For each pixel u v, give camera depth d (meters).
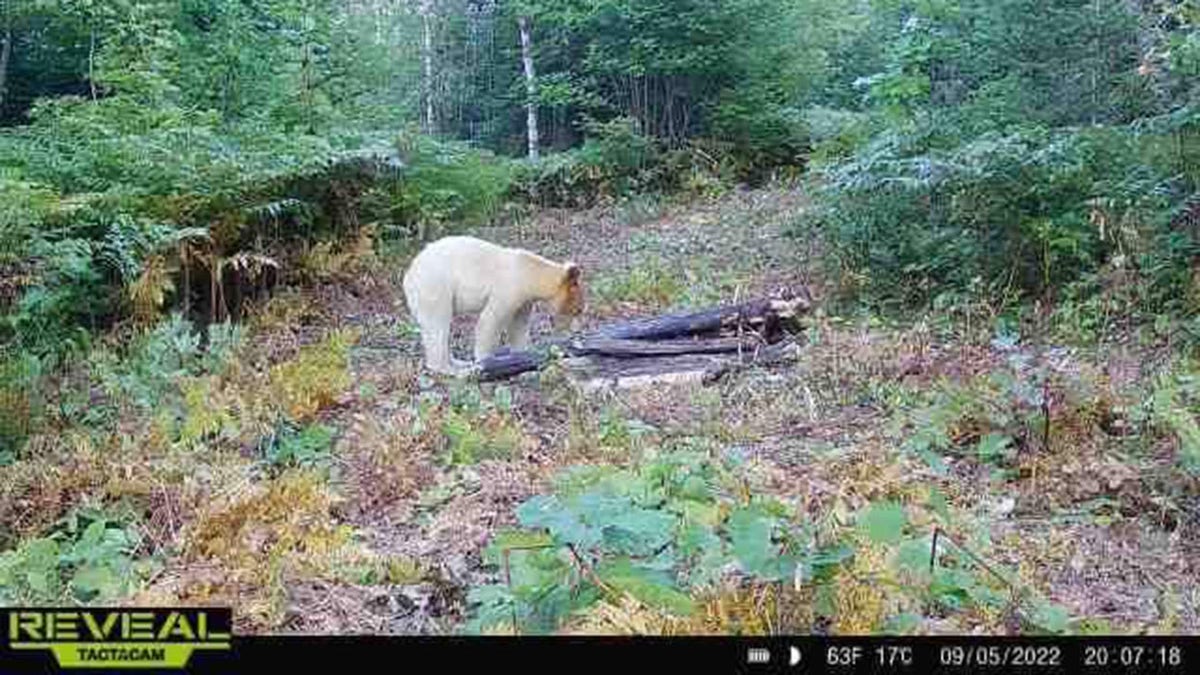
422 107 19.98
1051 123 8.50
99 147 8.66
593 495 3.13
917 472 4.70
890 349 6.51
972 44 9.25
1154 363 5.93
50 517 4.48
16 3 13.12
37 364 5.90
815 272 9.18
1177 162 6.98
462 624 3.41
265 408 5.77
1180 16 7.27
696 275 9.84
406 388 6.59
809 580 3.01
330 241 9.62
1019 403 5.17
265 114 11.77
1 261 6.10
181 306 8.48
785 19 16.84
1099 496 4.46
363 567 3.83
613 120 15.95
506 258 6.91
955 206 7.79
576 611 3.05
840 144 12.19
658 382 6.48
